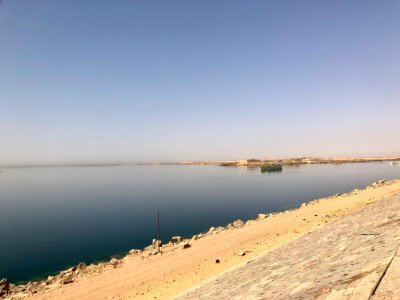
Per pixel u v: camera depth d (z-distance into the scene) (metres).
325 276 6.38
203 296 12.94
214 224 61.41
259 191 111.50
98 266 34.31
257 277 10.73
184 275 25.38
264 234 34.69
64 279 29.36
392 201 15.02
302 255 10.82
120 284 26.52
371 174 167.50
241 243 32.75
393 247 5.80
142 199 98.81
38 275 35.62
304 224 34.62
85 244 48.44
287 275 8.59
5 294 28.03
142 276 27.73
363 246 7.50
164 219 67.19
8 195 116.94
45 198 105.94
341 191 102.38
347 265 6.36
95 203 92.12
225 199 94.38
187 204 86.69
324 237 12.94
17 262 40.12
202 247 34.97
